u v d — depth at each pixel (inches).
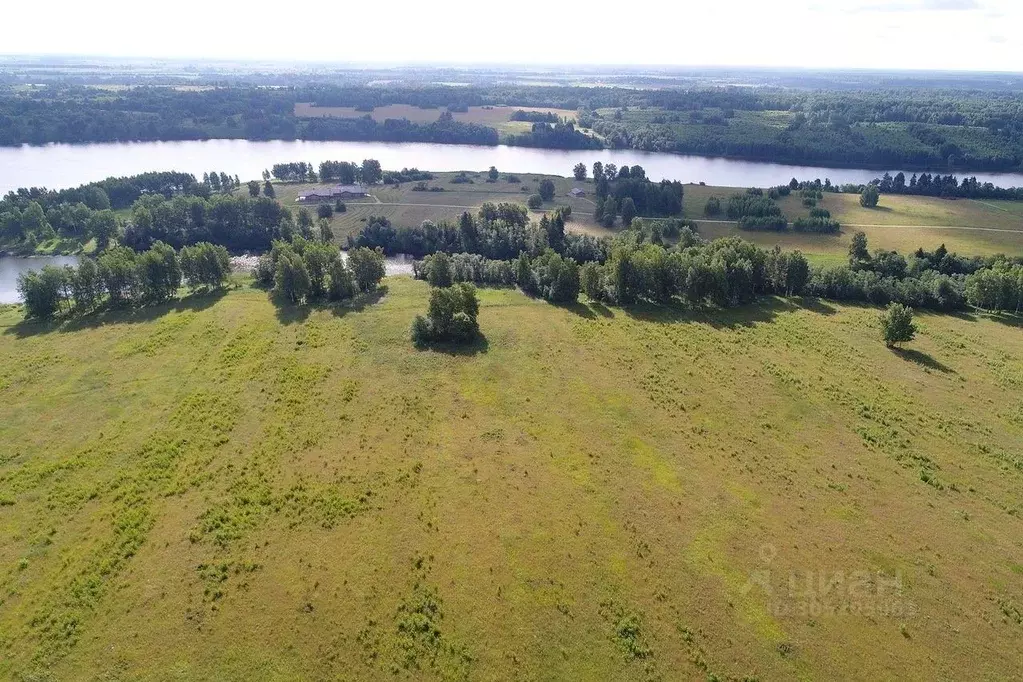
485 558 2047.2
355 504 2297.0
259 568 2016.5
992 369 3572.8
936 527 2257.6
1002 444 2822.3
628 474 2484.0
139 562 2044.8
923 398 3211.1
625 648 1756.9
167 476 2476.6
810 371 3467.0
